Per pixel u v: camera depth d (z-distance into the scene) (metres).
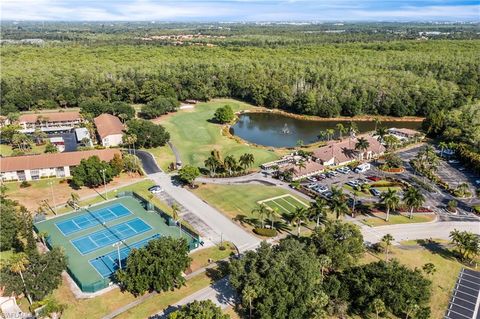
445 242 107.75
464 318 80.75
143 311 81.81
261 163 163.88
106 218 119.81
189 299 85.56
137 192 136.00
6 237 99.25
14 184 142.25
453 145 173.25
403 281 81.62
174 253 87.50
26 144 177.50
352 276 85.75
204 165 161.12
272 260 82.31
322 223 115.50
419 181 145.38
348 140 177.62
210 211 123.50
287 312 76.81
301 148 185.62
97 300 84.62
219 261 98.94
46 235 106.06
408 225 115.88
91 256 101.12
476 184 145.12
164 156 170.62
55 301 82.56
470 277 93.88
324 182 145.12
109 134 178.88
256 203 128.50
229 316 73.62
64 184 143.00
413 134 192.12
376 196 134.00
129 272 85.62
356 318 81.19
